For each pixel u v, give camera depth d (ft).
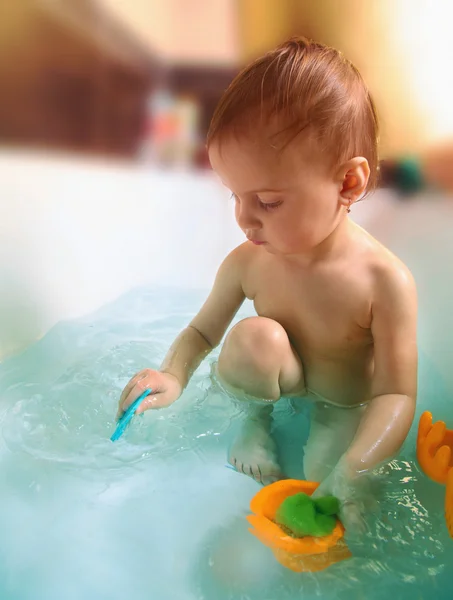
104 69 6.96
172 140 6.76
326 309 2.41
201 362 2.93
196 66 7.38
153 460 2.29
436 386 2.89
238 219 2.17
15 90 6.59
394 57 5.89
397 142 5.08
